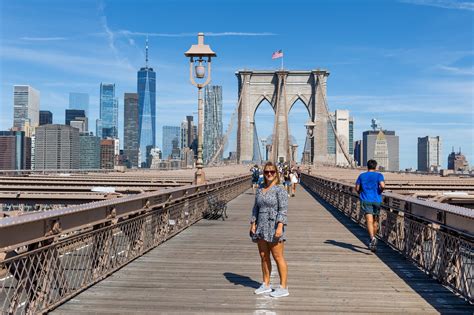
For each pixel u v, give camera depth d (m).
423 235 8.70
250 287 7.41
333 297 6.90
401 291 7.24
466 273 6.67
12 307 5.14
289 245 11.68
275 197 6.95
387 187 20.58
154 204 10.85
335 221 17.02
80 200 15.74
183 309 6.26
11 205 16.11
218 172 51.75
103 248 7.77
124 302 6.52
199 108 18.25
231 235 13.05
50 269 5.97
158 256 9.84
